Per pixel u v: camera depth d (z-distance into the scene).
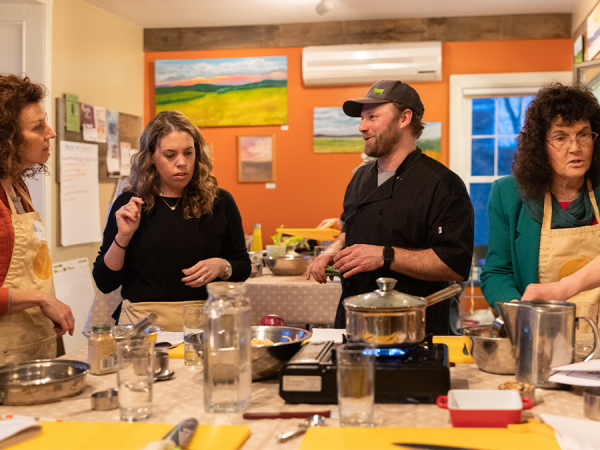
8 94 1.62
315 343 1.33
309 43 5.71
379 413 1.07
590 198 1.77
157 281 1.99
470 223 1.85
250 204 5.89
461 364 1.42
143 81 5.95
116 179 5.36
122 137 5.47
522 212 1.84
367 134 1.96
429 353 1.21
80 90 4.88
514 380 1.26
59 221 4.54
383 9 5.29
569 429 0.93
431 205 1.86
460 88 5.54
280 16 5.51
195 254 2.01
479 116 5.71
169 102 5.89
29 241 1.70
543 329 1.20
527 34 5.43
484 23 5.48
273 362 1.27
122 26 5.53
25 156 1.71
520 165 1.79
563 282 1.46
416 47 5.47
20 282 1.68
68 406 1.15
